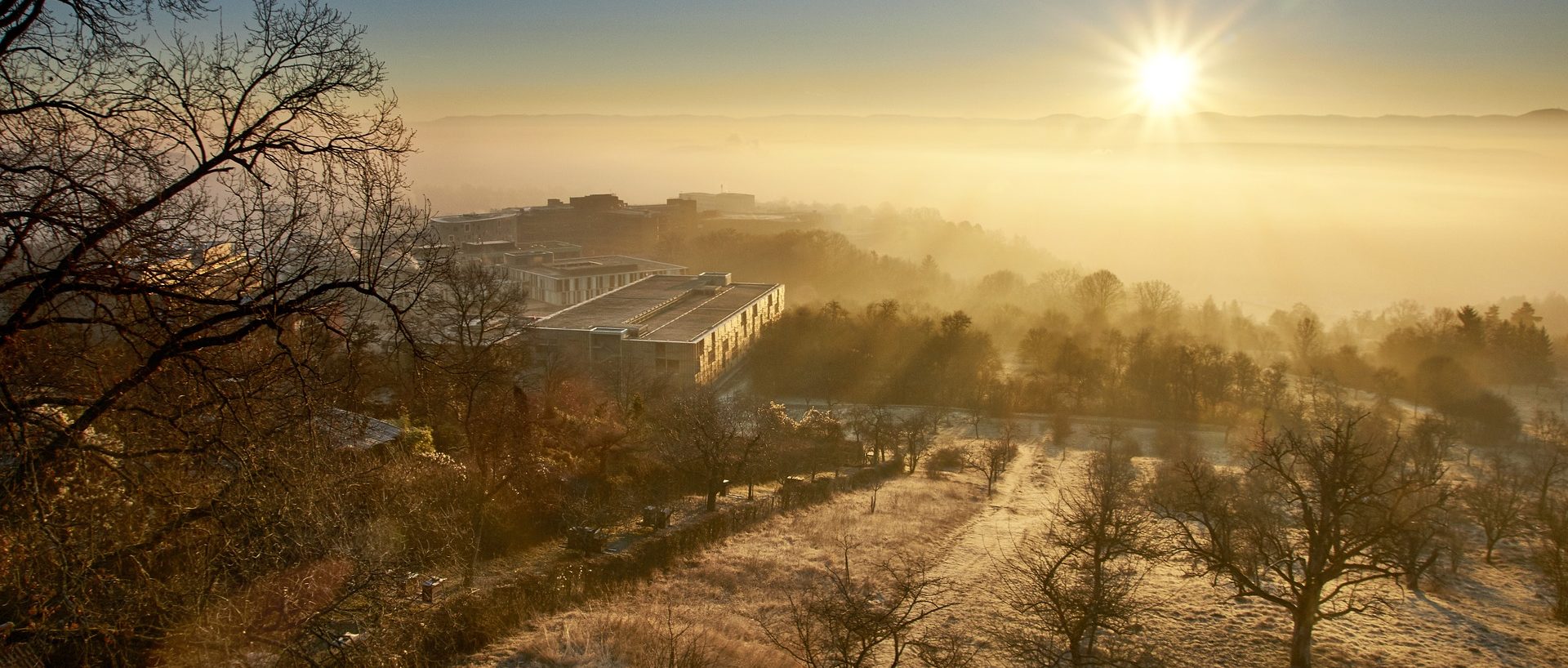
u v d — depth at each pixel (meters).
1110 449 78.25
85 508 14.77
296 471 16.67
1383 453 72.00
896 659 28.11
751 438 67.75
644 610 36.94
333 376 19.27
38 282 13.09
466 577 34.19
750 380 117.94
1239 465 86.06
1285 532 49.84
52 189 12.66
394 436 40.41
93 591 14.42
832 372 118.62
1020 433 103.31
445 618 29.39
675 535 47.50
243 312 14.67
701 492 59.84
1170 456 89.25
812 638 31.86
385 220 16.30
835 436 85.31
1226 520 40.59
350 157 15.78
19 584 13.34
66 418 16.33
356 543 19.28
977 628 38.97
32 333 14.19
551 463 50.34
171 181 14.51
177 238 14.23
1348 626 42.06
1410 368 130.88
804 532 53.81
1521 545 60.53
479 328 50.28
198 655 15.41
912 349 124.62
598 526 45.94
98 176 13.37
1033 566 38.50
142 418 15.44
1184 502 49.72
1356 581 36.38
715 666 30.55
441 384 26.38
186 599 15.43
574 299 167.25
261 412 16.27
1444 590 49.22
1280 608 43.72
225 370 15.41
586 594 37.50
